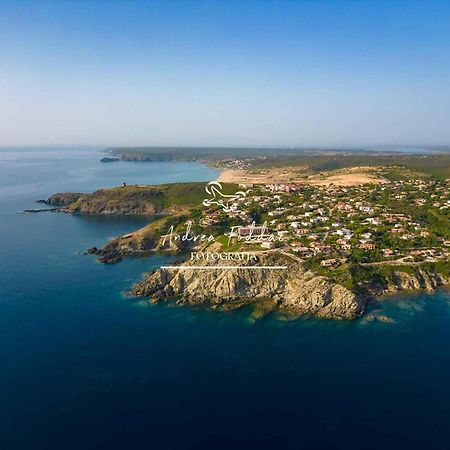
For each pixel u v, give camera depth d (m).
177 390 104.75
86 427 92.56
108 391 104.69
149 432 91.06
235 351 122.12
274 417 95.25
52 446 87.19
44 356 120.00
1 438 89.44
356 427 92.12
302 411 97.00
